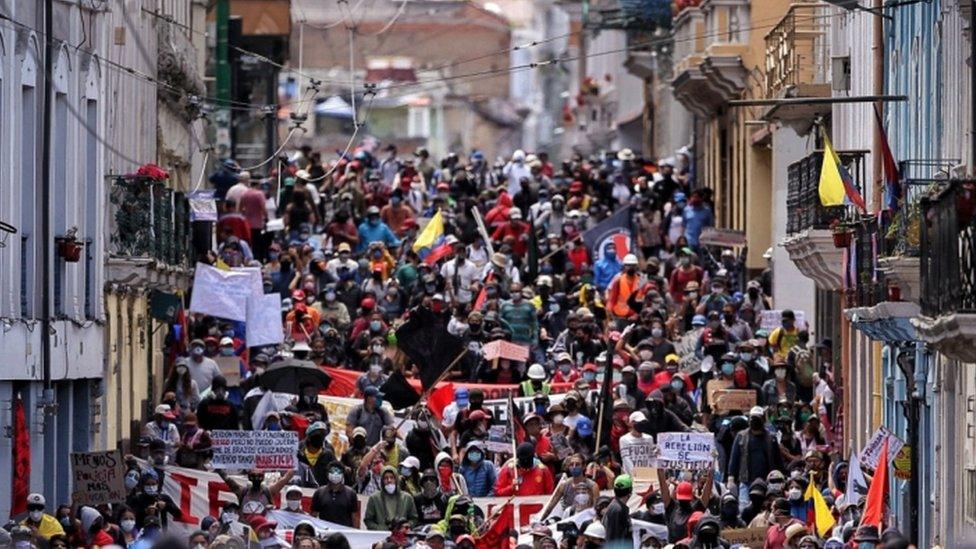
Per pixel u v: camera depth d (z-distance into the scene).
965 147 48.72
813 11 67.94
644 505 50.69
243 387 61.22
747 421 55.25
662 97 112.75
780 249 72.38
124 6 63.91
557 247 75.44
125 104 64.44
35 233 53.91
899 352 53.69
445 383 59.69
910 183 48.12
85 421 58.41
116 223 60.59
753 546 48.22
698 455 49.91
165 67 71.88
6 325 51.28
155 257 62.22
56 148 55.97
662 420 56.00
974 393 47.69
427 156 96.19
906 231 48.69
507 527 51.03
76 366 56.75
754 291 68.50
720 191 89.69
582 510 49.97
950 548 47.66
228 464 51.66
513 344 61.69
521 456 52.91
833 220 57.84
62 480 56.72
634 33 117.50
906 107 55.38
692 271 71.31
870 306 52.69
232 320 65.31
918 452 52.84
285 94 158.38
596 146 145.88
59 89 55.97
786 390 58.72
